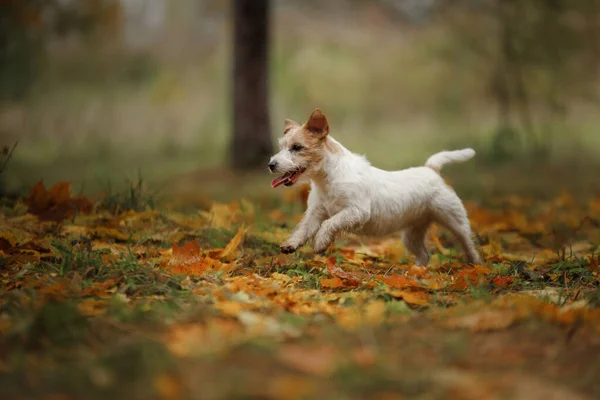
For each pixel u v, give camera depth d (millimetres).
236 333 4066
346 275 5680
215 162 19516
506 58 19156
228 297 4812
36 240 6508
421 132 26266
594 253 7254
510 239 8242
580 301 4930
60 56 28922
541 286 5840
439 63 24938
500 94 19906
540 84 19672
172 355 3658
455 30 21188
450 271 6480
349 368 3486
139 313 4363
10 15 21031
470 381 3482
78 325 4051
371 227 6723
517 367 3744
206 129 26641
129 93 29906
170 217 8117
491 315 4422
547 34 18719
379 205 6645
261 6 16672
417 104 29844
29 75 26094
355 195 6465
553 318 4434
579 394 3439
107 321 4238
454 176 16578
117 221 7531
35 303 4480
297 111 28969
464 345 3955
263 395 3223
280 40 33344
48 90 28172
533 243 8477
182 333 4023
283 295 4953
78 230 7039
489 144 20797
